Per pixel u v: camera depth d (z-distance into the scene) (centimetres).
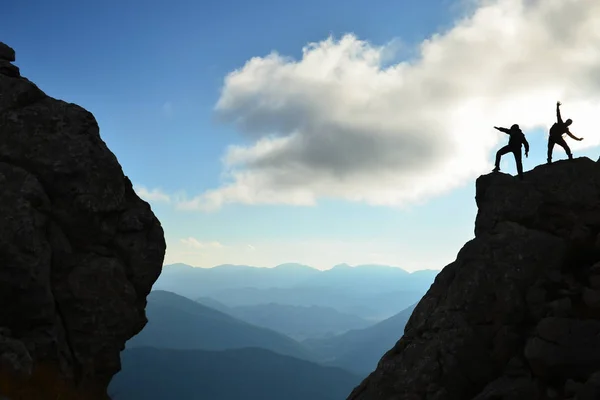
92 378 2014
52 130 2183
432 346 2408
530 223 2664
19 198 1969
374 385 2495
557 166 2833
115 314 2083
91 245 2161
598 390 1850
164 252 2403
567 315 2206
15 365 1617
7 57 2389
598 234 2469
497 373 2291
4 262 1855
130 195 2445
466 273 2523
